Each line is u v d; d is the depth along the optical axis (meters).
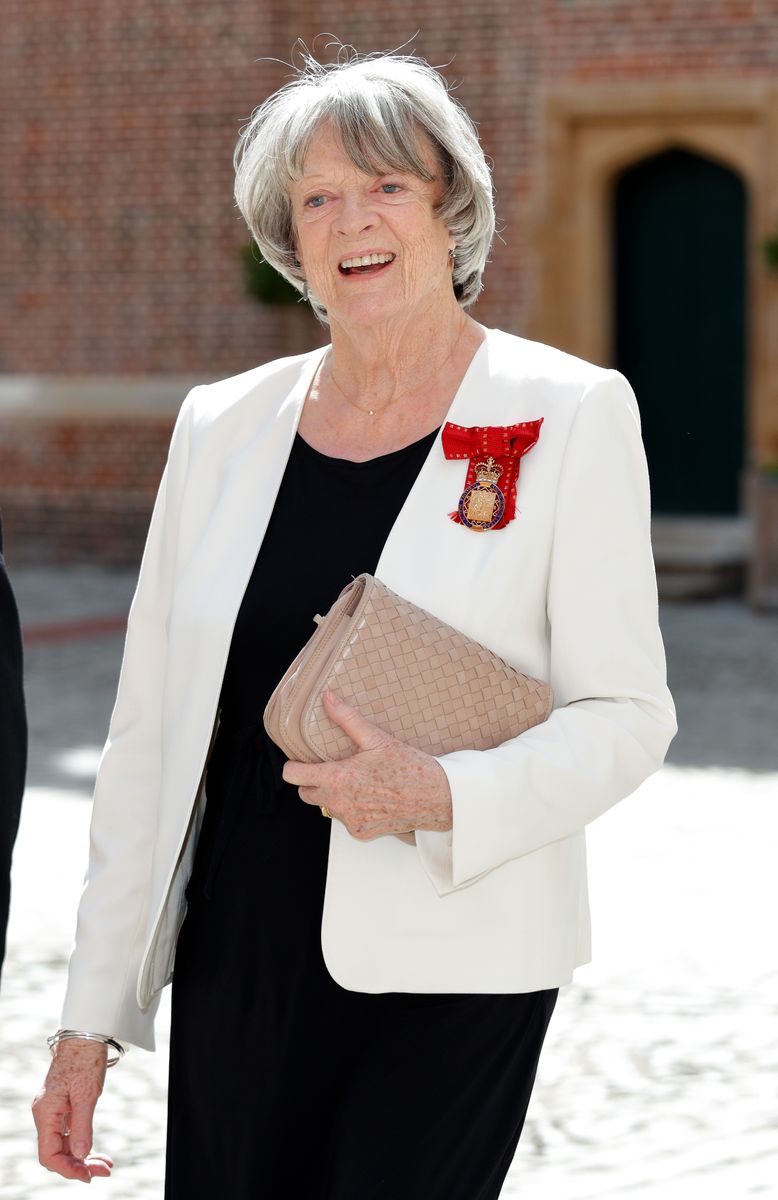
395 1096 5.46
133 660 6.25
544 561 5.56
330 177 5.71
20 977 12.83
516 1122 5.60
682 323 37.50
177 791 5.79
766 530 33.31
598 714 5.47
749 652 28.97
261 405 6.18
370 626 5.35
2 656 6.79
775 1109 10.43
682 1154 9.78
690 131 35.88
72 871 15.56
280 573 5.78
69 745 21.27
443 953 5.43
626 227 37.59
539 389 5.72
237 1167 5.70
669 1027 11.81
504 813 5.23
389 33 37.16
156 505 6.30
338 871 5.47
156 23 38.25
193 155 38.34
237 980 5.70
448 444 5.66
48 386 40.09
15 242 39.97
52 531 40.56
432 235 5.79
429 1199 5.41
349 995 5.57
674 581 34.75
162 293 38.97
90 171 39.22
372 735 5.23
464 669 5.39
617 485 5.58
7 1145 9.92
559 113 36.38
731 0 34.94
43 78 39.28
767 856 16.09
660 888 15.07
